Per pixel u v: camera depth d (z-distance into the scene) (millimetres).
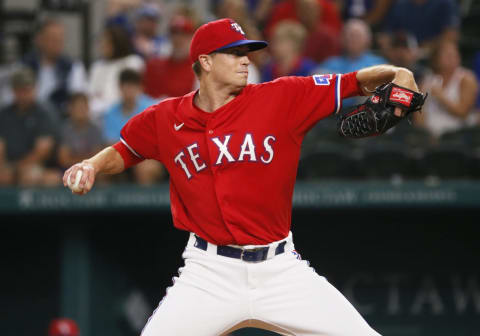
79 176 13203
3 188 24594
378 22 36594
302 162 25688
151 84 29812
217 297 13023
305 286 12969
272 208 13055
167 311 13062
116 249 26078
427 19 34219
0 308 26797
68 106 31328
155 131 13742
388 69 12766
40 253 26625
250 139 12945
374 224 25703
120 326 26078
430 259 25688
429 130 28094
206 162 13109
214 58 13016
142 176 25797
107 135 28359
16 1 40156
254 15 36656
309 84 13117
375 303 25828
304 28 32812
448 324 25766
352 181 24766
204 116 13125
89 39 37938
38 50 32562
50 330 24984
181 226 13617
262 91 13133
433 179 25562
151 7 34031
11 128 27781
